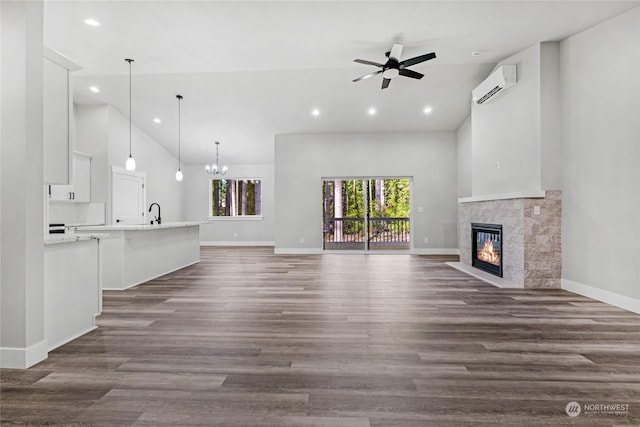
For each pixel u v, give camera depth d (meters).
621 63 3.38
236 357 2.25
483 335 2.64
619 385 1.88
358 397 1.76
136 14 3.35
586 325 2.88
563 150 4.12
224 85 6.34
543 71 4.18
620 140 3.40
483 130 5.56
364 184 8.38
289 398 1.75
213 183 10.36
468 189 7.33
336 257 7.45
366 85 6.31
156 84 6.30
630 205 3.31
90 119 7.01
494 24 3.66
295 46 4.14
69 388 1.85
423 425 1.53
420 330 2.76
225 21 3.50
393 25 3.64
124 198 7.47
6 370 2.07
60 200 6.17
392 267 6.02
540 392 1.80
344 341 2.53
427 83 6.20
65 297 2.52
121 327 2.86
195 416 1.60
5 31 2.11
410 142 8.12
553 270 4.25
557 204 4.20
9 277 2.10
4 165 2.10
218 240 10.18
